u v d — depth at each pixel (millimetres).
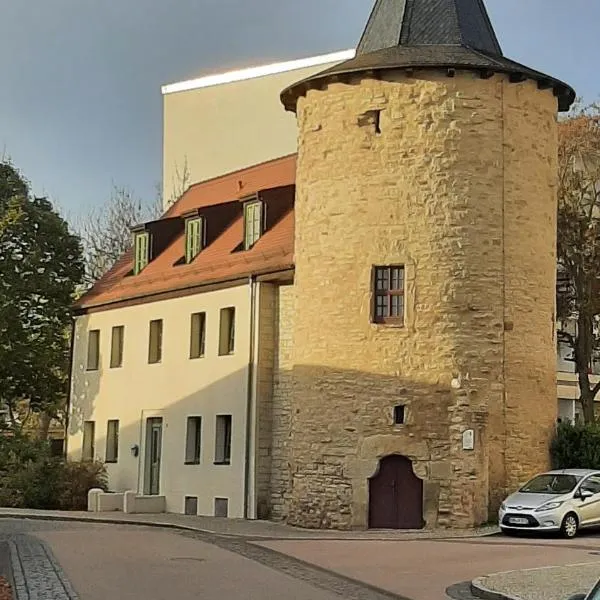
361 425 27391
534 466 27859
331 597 14875
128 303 38281
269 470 30922
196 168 44812
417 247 27281
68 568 17781
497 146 27672
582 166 39625
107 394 39031
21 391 43719
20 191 44844
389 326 27328
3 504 36312
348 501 27328
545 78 28391
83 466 37250
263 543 23312
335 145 28391
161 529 27438
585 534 25828
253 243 33500
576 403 49250
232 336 32812
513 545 22953
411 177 27438
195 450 34188
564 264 39750
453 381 26828
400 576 17547
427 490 26703
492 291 27312
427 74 27484
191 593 15008
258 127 42906
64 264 44781
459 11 29516
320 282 28391
